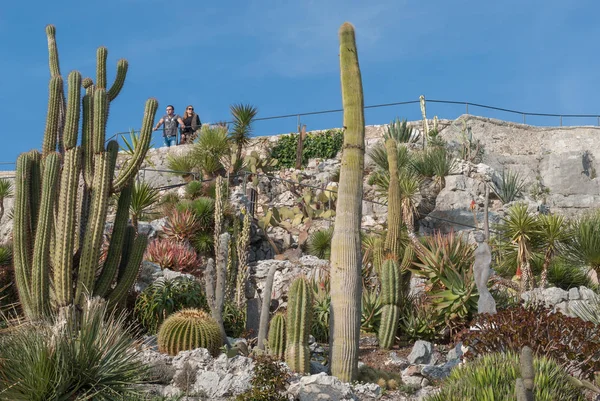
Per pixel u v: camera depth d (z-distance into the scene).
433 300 14.30
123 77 13.75
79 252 12.40
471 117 29.84
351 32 11.99
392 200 15.08
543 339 10.66
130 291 13.99
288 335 11.37
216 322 11.82
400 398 10.95
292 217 21.66
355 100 11.77
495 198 24.69
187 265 16.72
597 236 16.77
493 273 15.41
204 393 10.28
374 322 14.25
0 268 14.55
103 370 8.29
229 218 19.62
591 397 10.37
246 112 24.64
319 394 10.03
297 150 27.38
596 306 14.43
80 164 12.45
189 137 28.27
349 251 11.39
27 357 7.99
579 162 28.00
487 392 8.88
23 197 12.03
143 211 20.55
